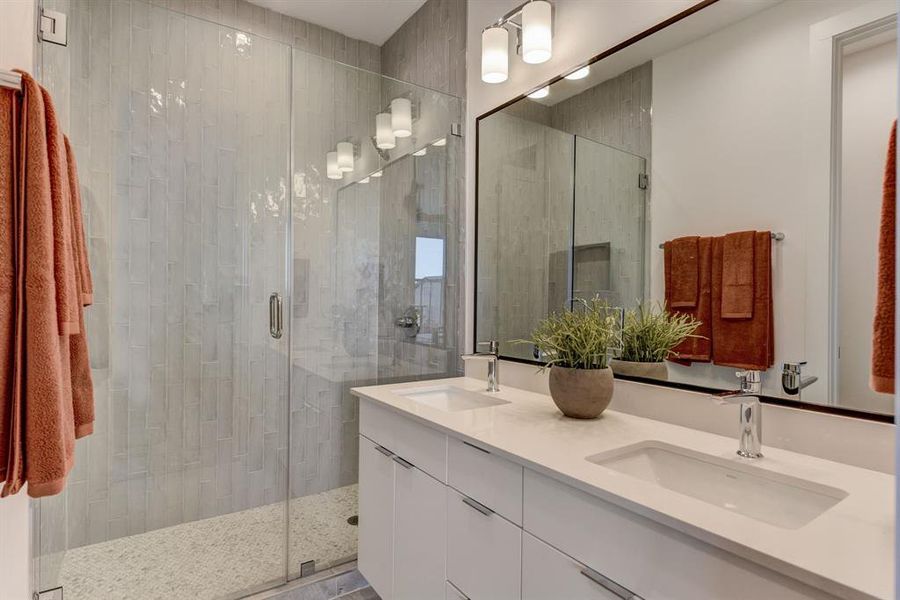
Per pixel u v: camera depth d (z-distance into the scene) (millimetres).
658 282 1460
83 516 2002
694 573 752
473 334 2258
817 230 1114
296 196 2445
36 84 1023
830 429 1068
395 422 1616
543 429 1298
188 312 2223
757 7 1231
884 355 640
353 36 2928
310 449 2475
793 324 1149
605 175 1632
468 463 1253
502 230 2092
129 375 2098
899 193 437
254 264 2359
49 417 992
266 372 2379
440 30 2480
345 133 2533
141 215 2121
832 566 627
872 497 856
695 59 1367
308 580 1929
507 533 1117
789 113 1166
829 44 1100
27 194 998
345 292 2549
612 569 874
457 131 2326
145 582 1845
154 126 2150
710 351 1318
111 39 2057
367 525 1786
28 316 983
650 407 1445
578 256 1735
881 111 1021
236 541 2121
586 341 1409
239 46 2336
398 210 2527
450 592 1312
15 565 1242
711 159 1328
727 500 1043
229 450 2299
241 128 2336
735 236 1269
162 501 2168
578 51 1740
